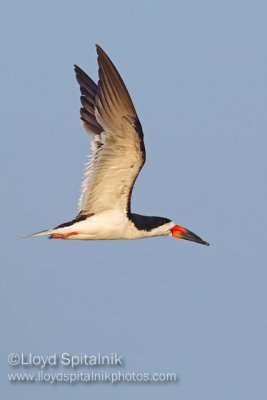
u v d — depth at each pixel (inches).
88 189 606.5
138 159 591.8
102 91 570.9
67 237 618.5
